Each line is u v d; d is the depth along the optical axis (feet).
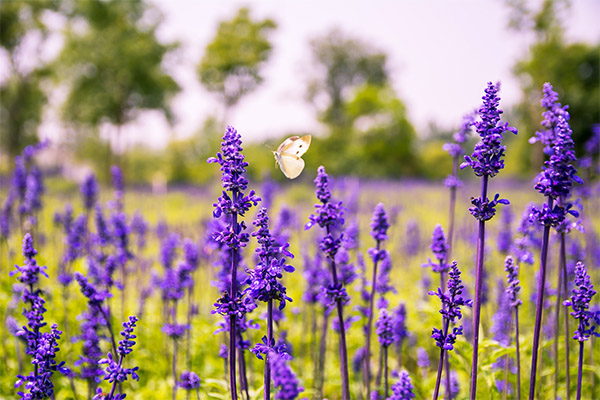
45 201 71.56
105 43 192.44
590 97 171.73
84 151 258.37
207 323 25.46
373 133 268.82
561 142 11.42
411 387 11.41
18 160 29.68
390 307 28.40
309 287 20.75
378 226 15.83
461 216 64.34
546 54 167.63
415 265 40.75
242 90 251.80
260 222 11.60
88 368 17.71
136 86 200.44
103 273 21.02
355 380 22.36
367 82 329.31
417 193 110.83
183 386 16.22
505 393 16.46
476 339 11.73
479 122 11.59
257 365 21.81
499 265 33.47
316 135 264.31
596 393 19.86
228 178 11.46
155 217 67.46
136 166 288.10
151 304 29.40
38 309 13.38
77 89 197.98
